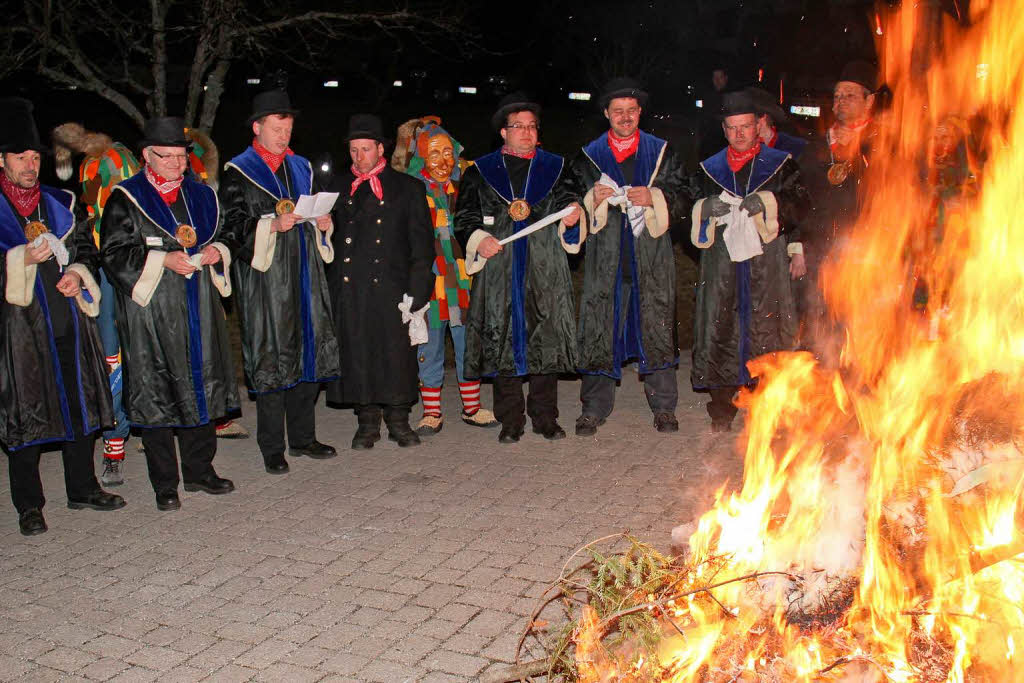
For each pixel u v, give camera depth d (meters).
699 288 6.76
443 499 5.86
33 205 5.42
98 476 6.50
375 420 6.93
